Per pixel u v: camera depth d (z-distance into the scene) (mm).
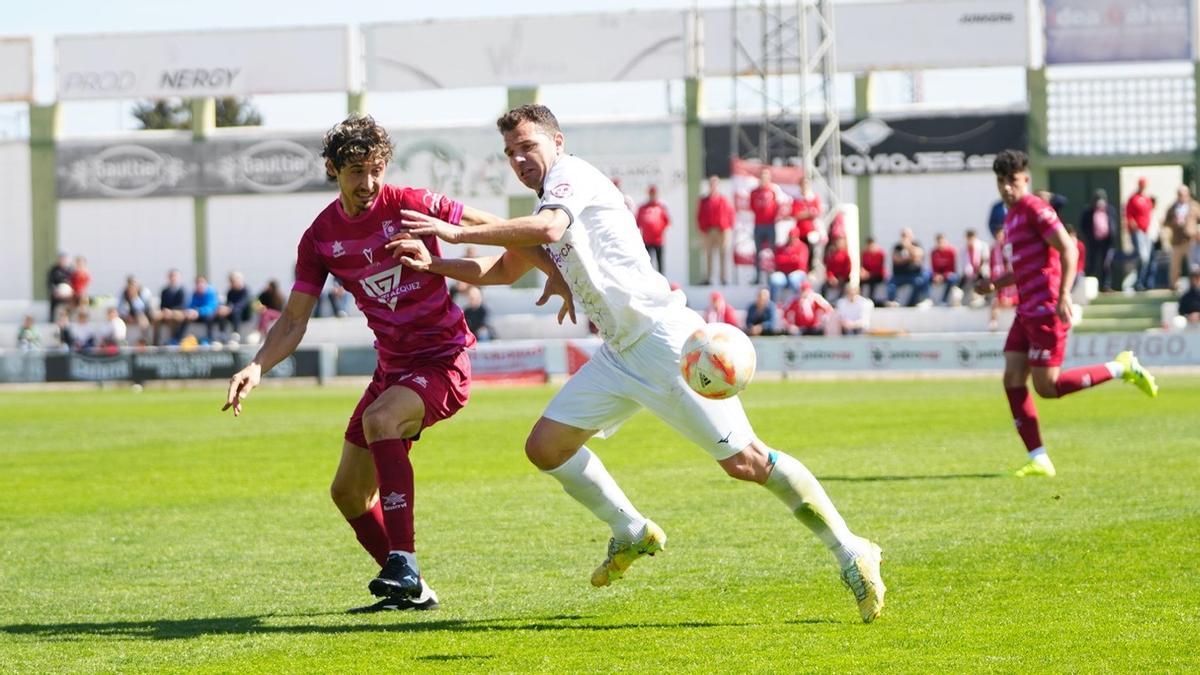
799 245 58750
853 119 69062
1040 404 36750
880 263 59969
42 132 76125
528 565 14289
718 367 10922
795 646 10289
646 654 10164
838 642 10398
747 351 11023
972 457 23500
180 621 11883
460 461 25422
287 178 74875
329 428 34125
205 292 64250
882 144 68812
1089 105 67562
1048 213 20156
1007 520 16188
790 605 11875
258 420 37438
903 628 10820
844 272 59781
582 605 12148
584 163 11492
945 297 60219
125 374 60375
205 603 12727
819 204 59156
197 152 75375
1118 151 67375
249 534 17016
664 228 62531
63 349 62781
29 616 12203
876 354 54375
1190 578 12461
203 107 75250
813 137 69125
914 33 68375
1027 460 22750
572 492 12062
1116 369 20516
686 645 10430
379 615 11945
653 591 12695
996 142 68062
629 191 70688
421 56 73250
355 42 73875
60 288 65938
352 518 12961
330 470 24328
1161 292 59031
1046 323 20281
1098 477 20000
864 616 11031
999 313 57156
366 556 15305
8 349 66500
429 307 12336
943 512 16984
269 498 20562
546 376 56531
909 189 68938
